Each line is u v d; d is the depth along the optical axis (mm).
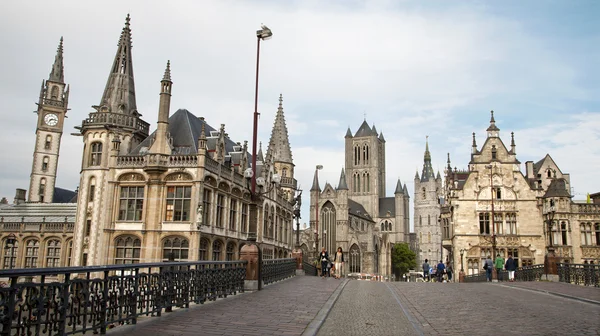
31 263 64500
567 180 68188
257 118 26641
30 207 70375
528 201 59500
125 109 53188
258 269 23188
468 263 59094
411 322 14695
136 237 42188
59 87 92562
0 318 8320
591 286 28000
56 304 9773
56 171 90375
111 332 11469
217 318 14227
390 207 169625
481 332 12977
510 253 58625
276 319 14352
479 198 60500
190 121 50719
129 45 55844
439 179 182500
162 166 41938
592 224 54344
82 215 48500
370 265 125438
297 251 39188
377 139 165500
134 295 12625
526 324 14258
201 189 41625
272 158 65438
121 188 43500
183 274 15742
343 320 15016
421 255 175375
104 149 49812
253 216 24000
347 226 123375
